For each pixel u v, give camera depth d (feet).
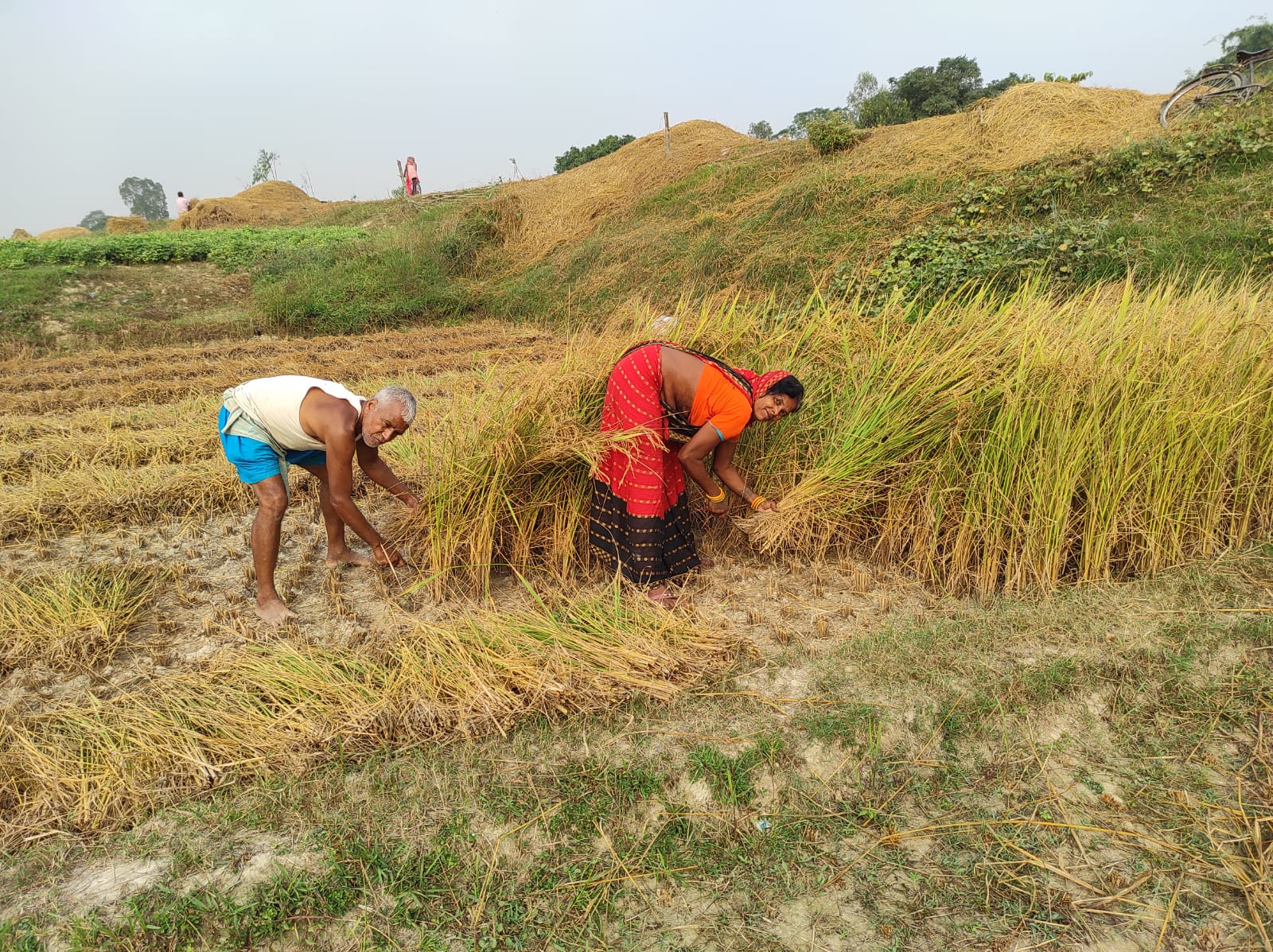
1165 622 10.31
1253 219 23.82
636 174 50.90
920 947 6.29
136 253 49.67
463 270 47.50
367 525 11.16
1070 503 11.60
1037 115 34.45
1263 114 28.04
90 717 8.57
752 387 11.09
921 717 8.65
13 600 10.94
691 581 12.03
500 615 10.43
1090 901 6.68
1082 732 8.63
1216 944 6.29
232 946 6.24
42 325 36.94
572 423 11.87
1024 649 9.84
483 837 7.21
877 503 12.69
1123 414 11.48
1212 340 13.03
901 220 31.96
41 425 20.36
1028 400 11.37
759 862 7.06
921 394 12.33
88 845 7.10
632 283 38.19
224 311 41.98
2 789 7.50
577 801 7.58
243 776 7.88
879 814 7.57
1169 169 26.96
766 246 34.35
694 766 7.98
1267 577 11.38
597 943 6.31
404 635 10.07
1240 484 12.37
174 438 18.92
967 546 11.60
